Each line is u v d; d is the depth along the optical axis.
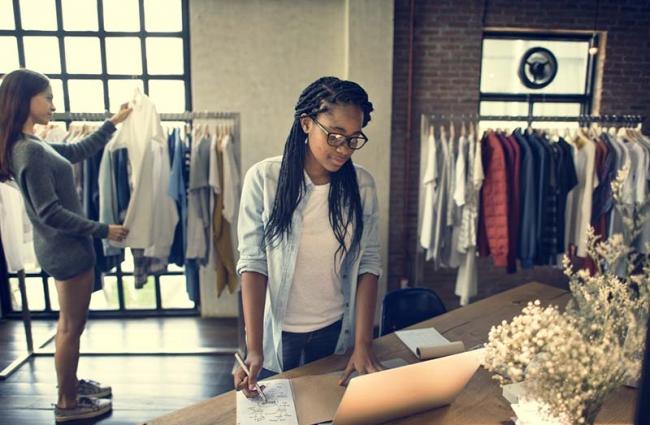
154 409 2.72
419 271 3.56
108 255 3.11
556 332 0.83
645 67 4.07
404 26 3.86
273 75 3.88
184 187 3.17
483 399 1.23
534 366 0.87
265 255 1.41
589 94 4.18
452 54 3.92
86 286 2.34
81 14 3.83
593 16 3.94
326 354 1.54
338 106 1.16
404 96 3.95
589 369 0.82
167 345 3.56
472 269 3.23
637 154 3.11
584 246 3.18
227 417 1.14
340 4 3.80
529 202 3.11
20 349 3.50
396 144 4.02
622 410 1.18
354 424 1.04
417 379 1.03
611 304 0.87
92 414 2.60
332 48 3.86
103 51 3.88
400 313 2.14
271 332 1.48
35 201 2.05
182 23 3.84
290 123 3.95
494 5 3.89
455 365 1.07
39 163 2.04
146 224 2.91
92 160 3.06
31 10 3.82
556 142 3.17
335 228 1.38
